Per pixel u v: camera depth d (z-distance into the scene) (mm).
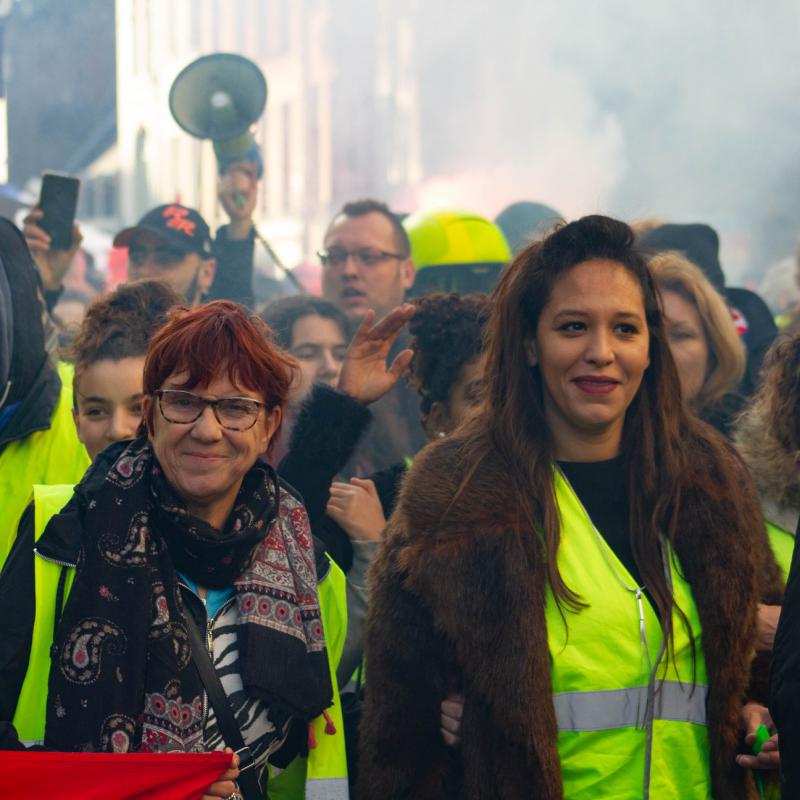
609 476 2607
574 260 2564
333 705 2512
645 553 2516
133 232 5285
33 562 2227
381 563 2596
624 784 2391
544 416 2637
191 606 2260
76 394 3020
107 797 2080
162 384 2238
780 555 2971
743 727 2510
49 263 4516
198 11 12781
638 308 2561
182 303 3109
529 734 2361
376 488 3299
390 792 2488
